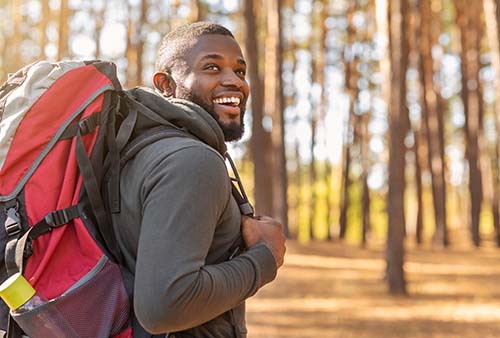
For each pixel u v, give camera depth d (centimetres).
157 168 159
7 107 167
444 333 923
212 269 156
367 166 3044
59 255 160
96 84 171
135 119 172
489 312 1102
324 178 3741
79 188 165
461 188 4447
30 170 164
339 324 980
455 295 1305
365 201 3006
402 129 1271
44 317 151
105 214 165
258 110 1752
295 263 1981
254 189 1766
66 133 167
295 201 3475
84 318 154
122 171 168
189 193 154
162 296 146
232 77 186
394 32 1258
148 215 154
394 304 1185
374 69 3238
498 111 1566
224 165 164
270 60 2558
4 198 162
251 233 174
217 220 164
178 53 189
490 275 1673
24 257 158
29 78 169
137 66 2236
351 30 3081
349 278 1606
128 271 163
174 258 149
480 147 3250
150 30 2486
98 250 160
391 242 1306
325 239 3262
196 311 150
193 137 173
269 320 999
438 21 2973
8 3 2477
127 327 159
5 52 2420
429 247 2764
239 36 2630
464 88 2736
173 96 191
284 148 2214
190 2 2119
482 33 2823
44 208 162
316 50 3253
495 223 2780
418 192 2903
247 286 162
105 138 173
